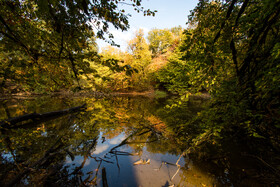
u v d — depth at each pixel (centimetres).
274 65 194
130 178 206
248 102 284
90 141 349
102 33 194
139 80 2156
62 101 1146
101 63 166
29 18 162
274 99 235
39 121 553
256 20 198
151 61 2008
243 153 269
